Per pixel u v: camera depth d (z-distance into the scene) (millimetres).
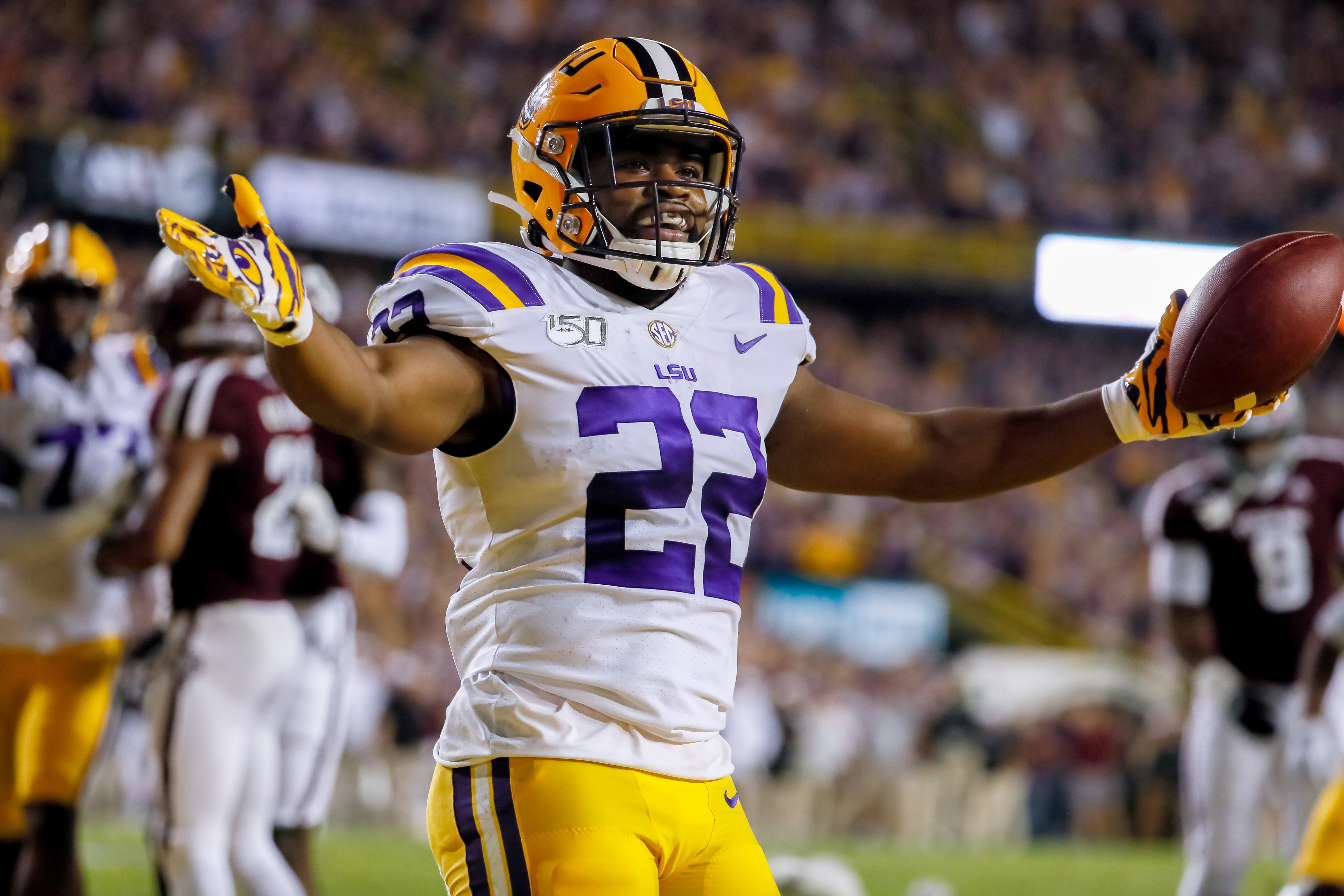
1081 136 78875
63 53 56250
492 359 7602
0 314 15789
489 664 7695
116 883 21703
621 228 8203
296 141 59875
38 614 14555
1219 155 80812
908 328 77125
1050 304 74625
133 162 54750
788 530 59281
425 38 66625
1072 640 62906
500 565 7797
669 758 7598
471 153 64062
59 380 14891
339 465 14695
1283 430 18797
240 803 12922
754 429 8195
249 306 6438
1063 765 46219
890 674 50125
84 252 14883
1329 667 16562
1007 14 81500
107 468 14859
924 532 63062
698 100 8352
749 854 7820
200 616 12859
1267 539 18938
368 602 44969
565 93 8391
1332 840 14234
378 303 7824
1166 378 8805
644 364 7867
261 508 13055
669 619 7648
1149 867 33594
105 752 16062
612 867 7211
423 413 7199
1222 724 18812
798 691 46188
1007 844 45531
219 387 13000
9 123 53031
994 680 51719
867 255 71500
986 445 8961
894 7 79500
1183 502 19422
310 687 13758
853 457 8844
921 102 76688
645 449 7668
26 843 14375
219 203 56188
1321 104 84812
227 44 60125
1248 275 8469
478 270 7762
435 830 7746
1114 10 83500
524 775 7422
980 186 75062
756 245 69688
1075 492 67375
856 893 17359
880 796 46281
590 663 7520
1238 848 18625
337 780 39094
